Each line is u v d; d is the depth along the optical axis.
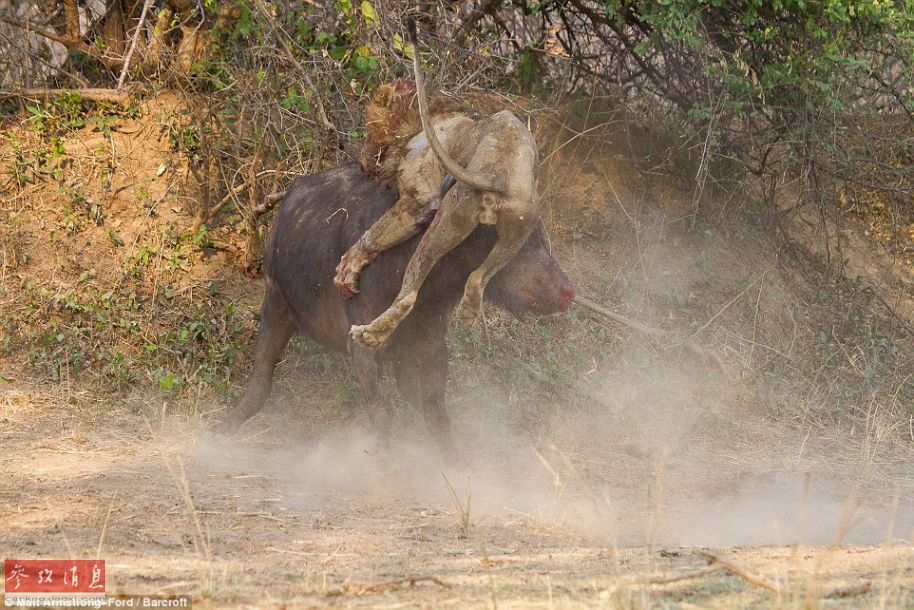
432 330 10.17
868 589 5.73
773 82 14.80
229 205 14.76
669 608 5.32
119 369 12.72
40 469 9.85
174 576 6.26
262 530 7.97
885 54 14.97
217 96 14.73
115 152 14.80
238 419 11.52
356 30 13.52
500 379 13.77
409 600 5.62
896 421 14.39
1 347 12.90
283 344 11.69
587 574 6.39
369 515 8.77
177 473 9.95
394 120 9.61
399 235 9.50
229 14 14.47
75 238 14.10
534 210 8.65
